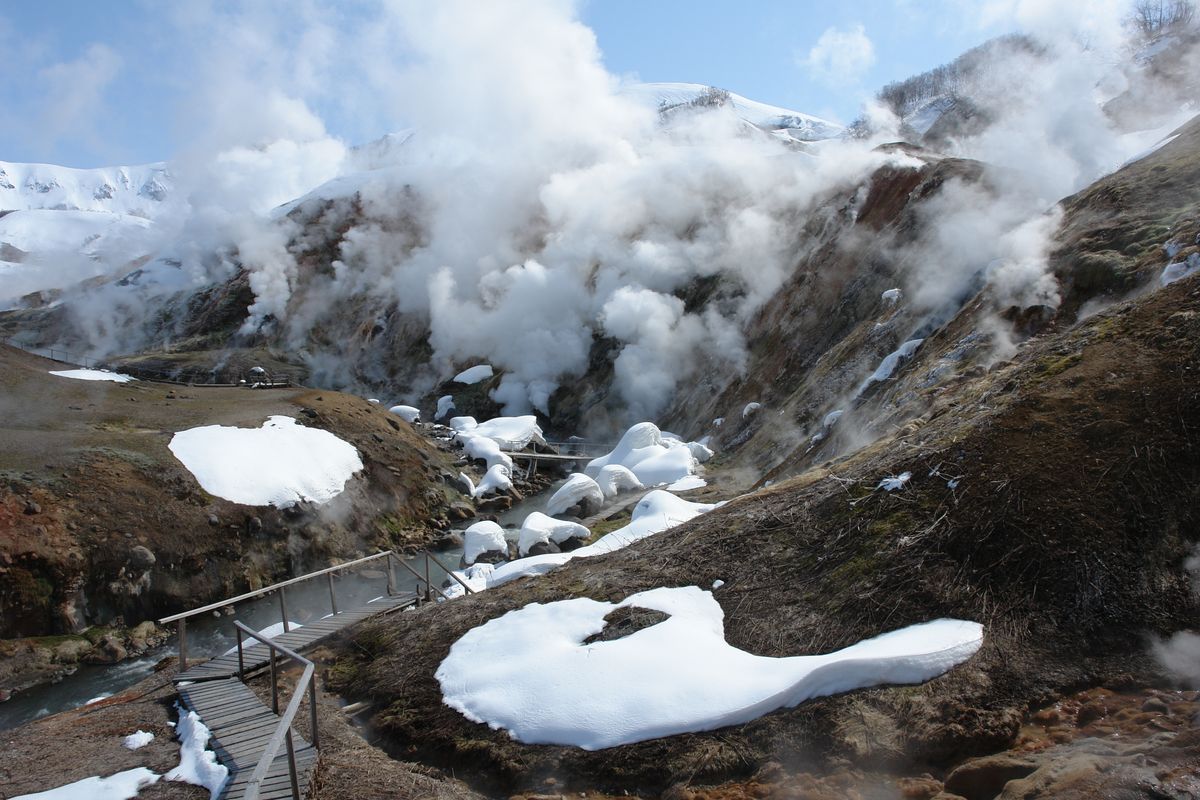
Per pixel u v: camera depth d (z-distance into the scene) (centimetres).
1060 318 1470
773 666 742
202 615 1688
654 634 830
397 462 2503
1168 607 678
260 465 2053
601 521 1988
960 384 1410
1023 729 610
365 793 682
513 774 712
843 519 923
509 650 886
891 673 679
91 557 1603
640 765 684
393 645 1014
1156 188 1620
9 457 1781
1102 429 823
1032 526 768
